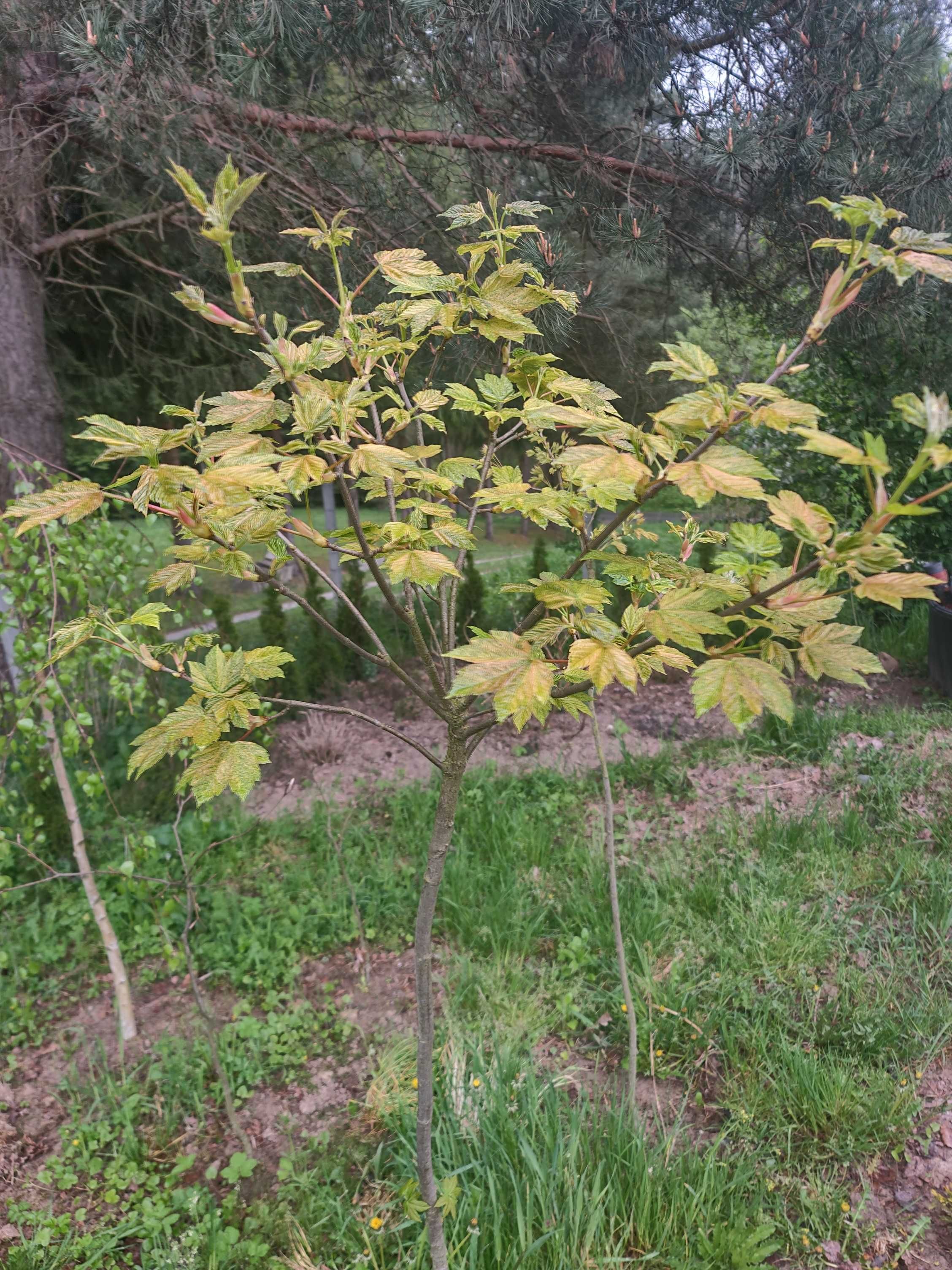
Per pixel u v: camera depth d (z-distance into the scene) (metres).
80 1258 2.61
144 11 3.72
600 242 4.92
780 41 4.54
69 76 4.65
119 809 4.89
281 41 3.90
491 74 4.30
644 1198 2.45
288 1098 3.17
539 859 4.34
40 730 3.21
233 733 3.77
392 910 4.04
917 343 6.25
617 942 2.84
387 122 4.89
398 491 1.90
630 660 1.32
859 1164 2.70
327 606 8.34
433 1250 2.17
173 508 1.41
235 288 1.24
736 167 4.32
